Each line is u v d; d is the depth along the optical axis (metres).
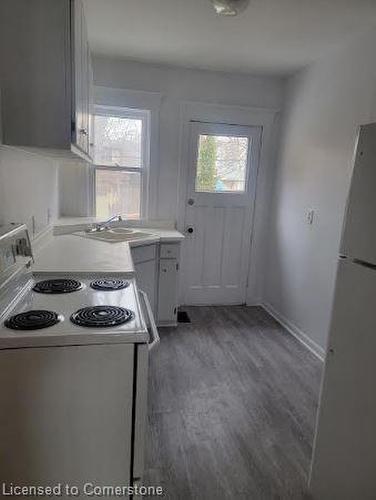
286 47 2.80
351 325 1.29
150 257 3.12
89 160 2.58
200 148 3.65
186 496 1.60
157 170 3.58
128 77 3.32
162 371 2.62
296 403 2.31
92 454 1.24
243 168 3.79
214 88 3.52
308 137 3.16
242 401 2.30
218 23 2.43
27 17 1.49
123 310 1.40
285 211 3.56
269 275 3.94
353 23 2.35
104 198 3.56
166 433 1.98
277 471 1.76
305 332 3.18
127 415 1.24
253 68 3.35
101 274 1.89
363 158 1.23
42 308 1.42
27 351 1.14
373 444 1.20
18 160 1.90
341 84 2.71
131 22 2.46
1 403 1.16
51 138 1.58
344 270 1.32
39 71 1.53
